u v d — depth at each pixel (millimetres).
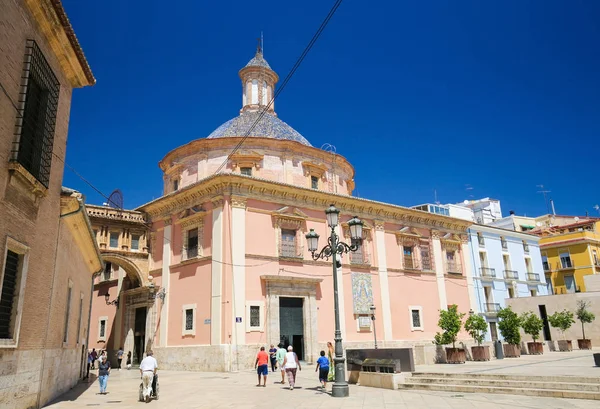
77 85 11461
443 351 24703
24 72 8453
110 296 33438
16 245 8312
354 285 29281
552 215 64500
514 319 29281
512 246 43188
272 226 26734
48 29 9375
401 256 32594
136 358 29375
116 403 12633
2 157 7695
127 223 29484
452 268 36344
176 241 28047
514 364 21344
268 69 38406
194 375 21500
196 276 25812
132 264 28953
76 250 14773
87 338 20516
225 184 25375
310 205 28703
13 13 7965
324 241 28781
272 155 30266
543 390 12273
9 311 8359
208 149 30391
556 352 31719
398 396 13148
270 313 24906
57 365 12320
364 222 31031
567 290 52438
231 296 23859
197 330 24875
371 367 16453
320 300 27422
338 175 33656
